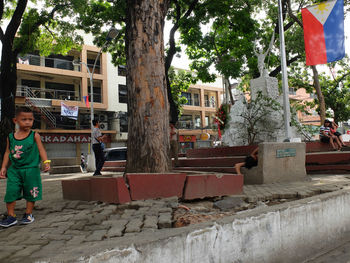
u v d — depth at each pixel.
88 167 16.38
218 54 17.56
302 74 24.17
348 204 4.02
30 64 24.70
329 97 25.31
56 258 1.67
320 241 3.40
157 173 3.90
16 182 3.14
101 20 14.84
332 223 3.64
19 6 13.19
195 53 18.67
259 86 10.55
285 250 2.94
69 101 25.33
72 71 25.69
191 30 14.58
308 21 9.21
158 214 3.25
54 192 6.04
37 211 3.83
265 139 9.63
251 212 2.82
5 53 13.47
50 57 25.89
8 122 13.32
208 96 38.38
